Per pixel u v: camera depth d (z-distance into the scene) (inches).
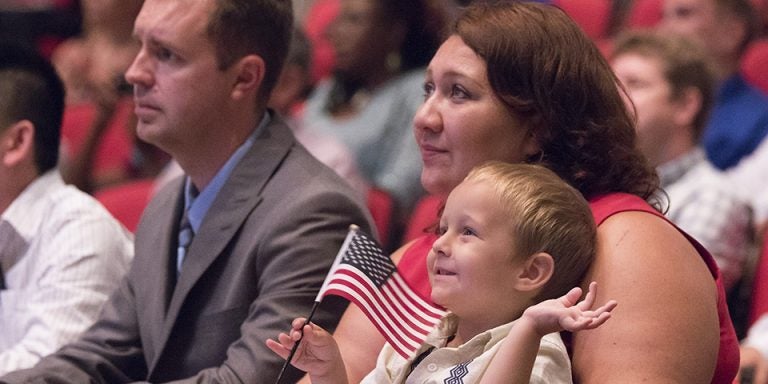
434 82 217.6
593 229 197.5
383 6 500.4
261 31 267.3
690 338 193.3
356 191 267.3
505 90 211.6
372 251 205.5
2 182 295.9
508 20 214.5
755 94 495.2
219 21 262.5
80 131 468.8
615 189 214.1
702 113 383.6
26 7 559.5
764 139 484.7
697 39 447.5
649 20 552.4
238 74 265.6
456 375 188.5
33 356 279.9
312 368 194.5
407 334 201.0
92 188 463.8
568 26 216.2
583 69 213.8
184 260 259.6
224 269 256.7
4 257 293.1
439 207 229.3
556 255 190.9
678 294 194.9
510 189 191.5
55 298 285.6
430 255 195.8
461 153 212.8
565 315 169.6
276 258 251.0
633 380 188.9
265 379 241.0
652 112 377.7
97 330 272.8
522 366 172.9
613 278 195.5
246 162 263.4
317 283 249.4
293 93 465.7
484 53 212.1
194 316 257.3
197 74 262.2
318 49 556.7
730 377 210.7
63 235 290.0
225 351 254.4
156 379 259.1
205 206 267.9
